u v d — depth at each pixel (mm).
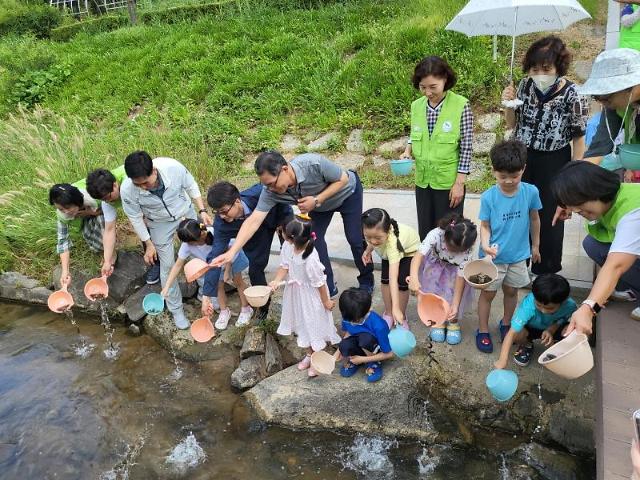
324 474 3219
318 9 11062
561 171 2756
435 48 7891
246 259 4367
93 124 9109
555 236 3904
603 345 2811
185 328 4535
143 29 12391
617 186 2643
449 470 3168
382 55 8266
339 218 5703
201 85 9039
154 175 4012
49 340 4793
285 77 8641
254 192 4230
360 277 4344
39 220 5711
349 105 7824
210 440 3551
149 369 4293
